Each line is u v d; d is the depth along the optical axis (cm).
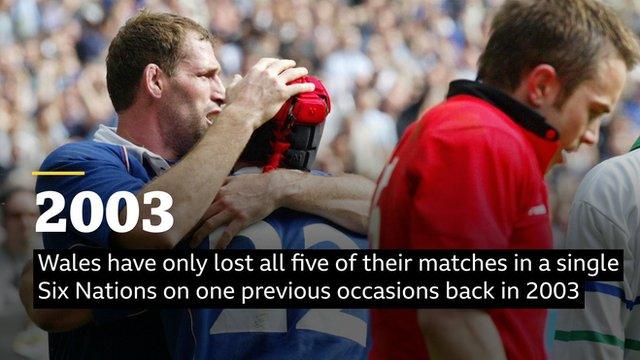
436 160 711
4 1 4041
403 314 737
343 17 4631
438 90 4562
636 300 1006
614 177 1023
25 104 3725
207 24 4381
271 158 914
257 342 851
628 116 4375
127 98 1035
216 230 874
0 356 1784
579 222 1027
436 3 4931
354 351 861
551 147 746
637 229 1004
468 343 694
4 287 1856
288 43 4459
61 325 918
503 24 762
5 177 2833
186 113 1029
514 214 710
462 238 691
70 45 4050
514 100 746
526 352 720
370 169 3950
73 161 952
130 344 914
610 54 752
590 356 984
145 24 1034
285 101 905
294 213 884
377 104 4350
